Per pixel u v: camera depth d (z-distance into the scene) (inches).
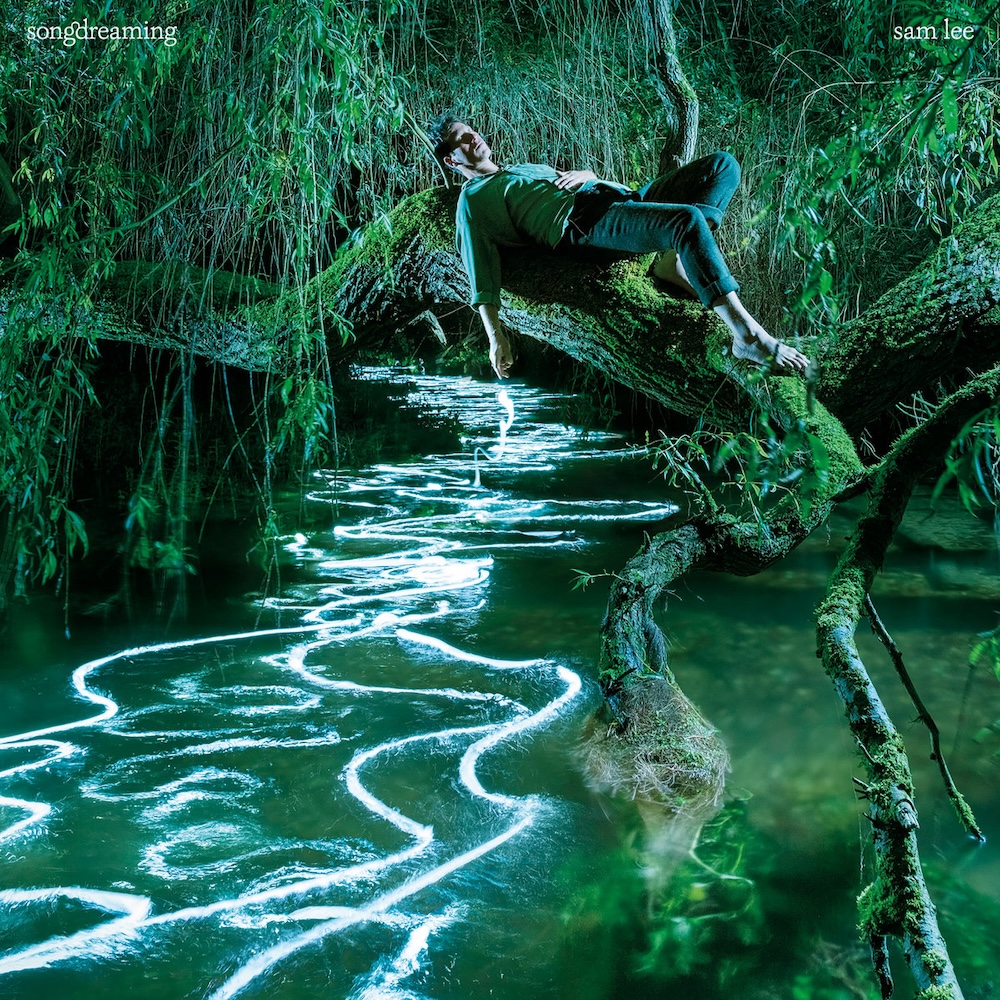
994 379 103.7
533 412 490.0
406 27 247.6
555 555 256.7
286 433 187.8
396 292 224.4
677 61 235.6
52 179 177.9
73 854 125.6
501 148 294.7
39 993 99.9
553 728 159.9
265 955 105.3
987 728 136.5
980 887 113.4
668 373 186.1
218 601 223.9
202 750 154.1
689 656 188.4
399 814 134.6
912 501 294.4
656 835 127.7
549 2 269.7
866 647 186.1
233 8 190.5
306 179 153.5
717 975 100.7
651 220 174.9
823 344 167.2
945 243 173.0
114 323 245.3
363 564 252.4
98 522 284.0
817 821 129.8
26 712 167.5
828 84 226.2
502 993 98.7
